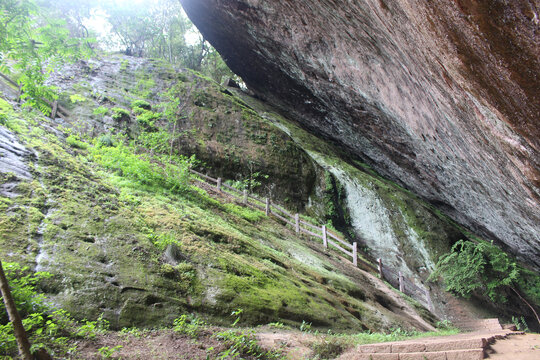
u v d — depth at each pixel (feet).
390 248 55.83
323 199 60.29
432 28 14.78
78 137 40.47
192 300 20.90
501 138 16.90
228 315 21.33
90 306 17.08
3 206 19.85
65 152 32.19
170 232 26.08
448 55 15.21
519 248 49.06
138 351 15.25
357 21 26.35
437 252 54.75
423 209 59.93
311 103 67.36
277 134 64.69
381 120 49.11
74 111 50.01
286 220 48.42
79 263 18.85
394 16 17.78
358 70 38.50
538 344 20.81
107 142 43.11
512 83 13.25
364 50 32.40
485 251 52.21
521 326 49.06
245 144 60.80
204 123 60.23
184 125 58.23
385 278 46.37
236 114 64.34
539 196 18.90
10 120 31.42
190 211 33.30
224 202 43.91
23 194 21.75
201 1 58.54
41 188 23.30
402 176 65.46
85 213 22.95
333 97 55.21
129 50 96.43
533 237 35.88
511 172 19.98
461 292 49.52
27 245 18.29
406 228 57.36
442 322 41.04
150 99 59.72
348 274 39.58
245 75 79.36
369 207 60.34
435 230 57.21
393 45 23.53
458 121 21.30
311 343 20.57
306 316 25.03
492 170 23.29
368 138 60.39
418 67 20.92
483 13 11.97
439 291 51.21
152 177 36.73
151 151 45.29
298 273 32.09
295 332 22.59
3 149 24.72
